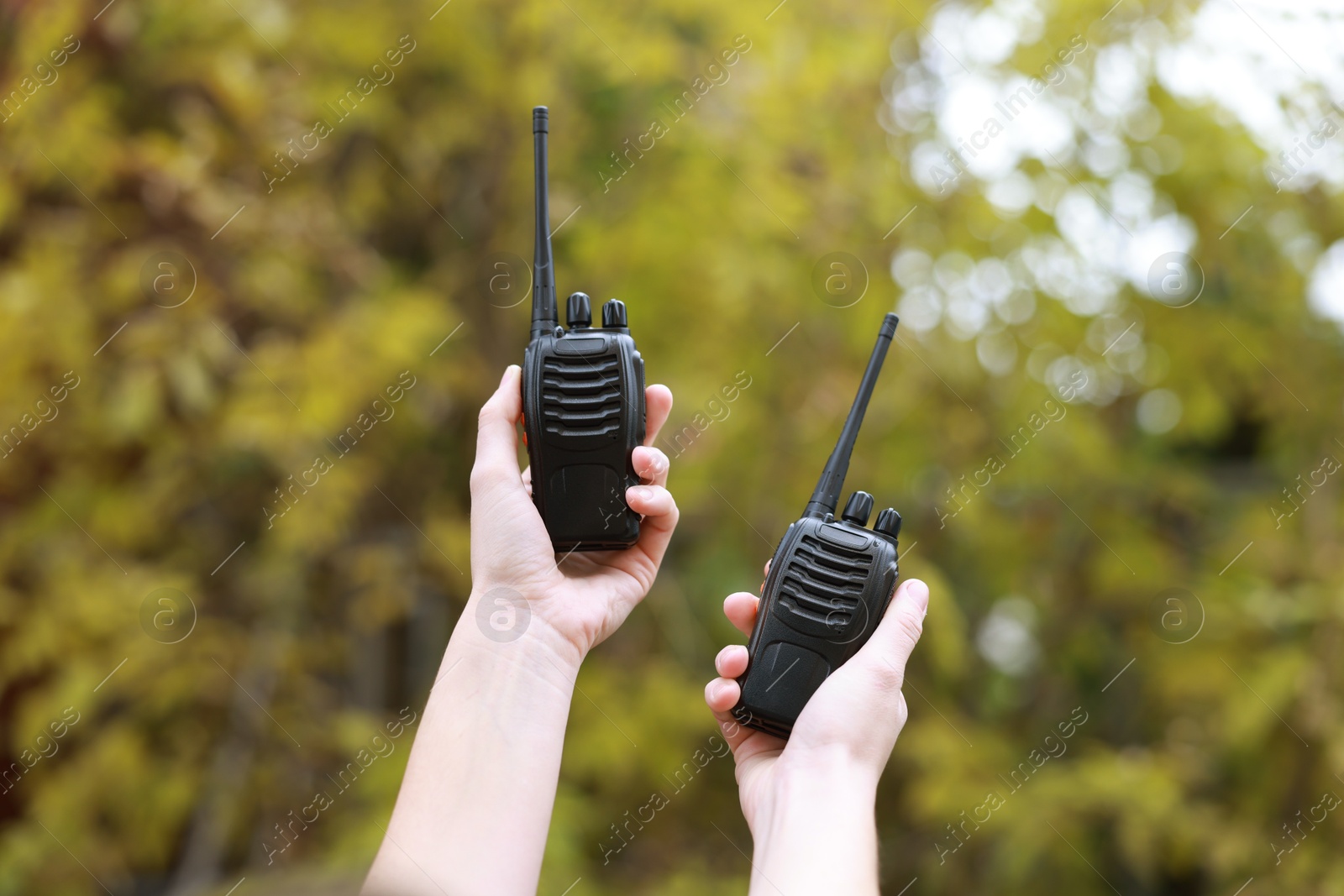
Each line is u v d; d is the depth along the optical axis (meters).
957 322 2.72
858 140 2.63
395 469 2.74
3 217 2.36
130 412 2.26
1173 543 2.96
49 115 2.29
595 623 1.06
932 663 2.89
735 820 2.81
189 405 2.42
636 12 2.48
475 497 1.08
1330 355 2.81
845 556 1.00
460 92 2.54
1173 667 2.75
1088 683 3.06
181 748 2.57
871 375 1.08
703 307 2.54
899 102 2.73
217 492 2.76
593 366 1.05
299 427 2.32
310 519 2.41
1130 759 2.72
